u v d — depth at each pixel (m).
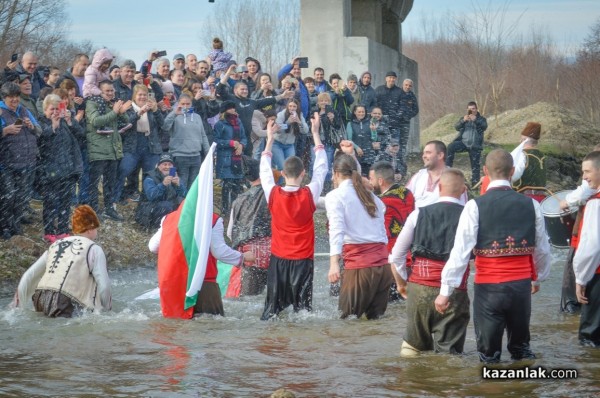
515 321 7.51
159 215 15.55
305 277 10.04
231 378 7.41
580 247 8.23
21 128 13.42
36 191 14.23
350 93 19.50
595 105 56.22
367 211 9.97
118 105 15.01
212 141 16.80
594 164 8.50
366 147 19.41
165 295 9.82
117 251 14.45
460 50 55.28
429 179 10.96
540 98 59.03
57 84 15.30
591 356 8.01
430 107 64.00
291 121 17.28
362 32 27.34
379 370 7.62
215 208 17.78
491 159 7.50
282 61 56.91
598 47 56.53
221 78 17.39
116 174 15.56
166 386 7.18
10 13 43.69
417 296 7.86
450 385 7.13
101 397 6.88
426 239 7.80
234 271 11.32
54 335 8.97
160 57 16.84
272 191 10.07
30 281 10.05
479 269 7.48
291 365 7.84
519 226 7.35
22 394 6.95
